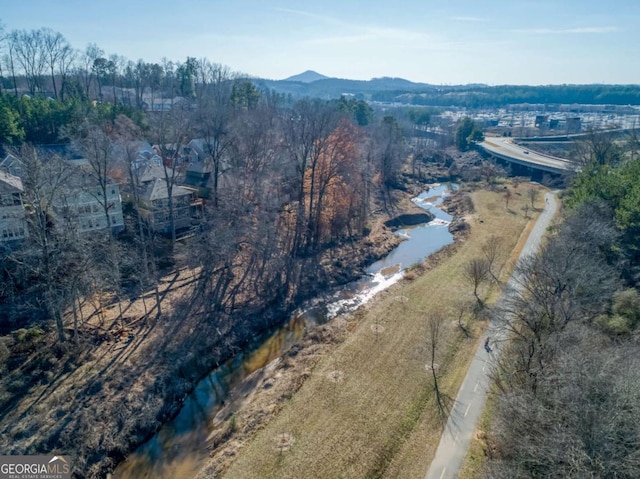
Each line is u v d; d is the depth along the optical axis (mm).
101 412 32250
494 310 39656
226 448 30156
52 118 77375
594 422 18688
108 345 39094
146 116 95688
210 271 52125
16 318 40031
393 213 84062
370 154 97250
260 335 46031
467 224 75625
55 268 38219
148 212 58938
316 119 68000
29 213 44844
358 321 45906
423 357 39000
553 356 26109
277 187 72625
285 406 33406
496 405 28891
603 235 40844
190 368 38906
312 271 58500
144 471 29375
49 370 34688
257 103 120625
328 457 28656
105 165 50062
